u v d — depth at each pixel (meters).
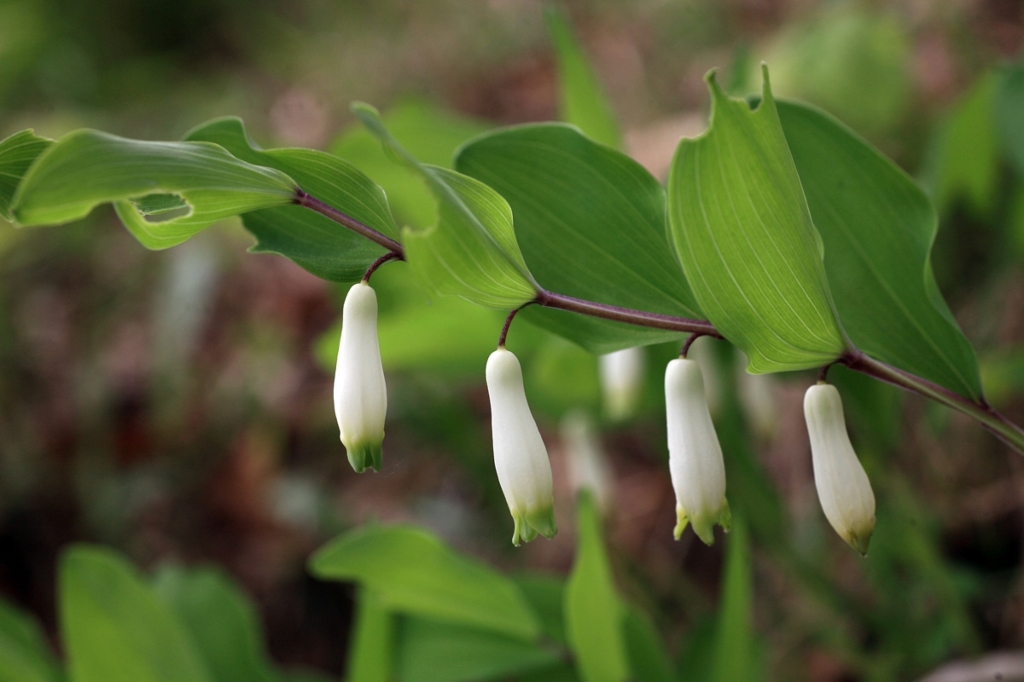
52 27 1.10
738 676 0.35
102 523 0.64
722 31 0.83
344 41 1.03
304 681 0.41
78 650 0.36
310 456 0.68
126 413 0.71
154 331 0.73
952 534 0.47
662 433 0.43
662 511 0.57
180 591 0.42
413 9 1.03
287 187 0.29
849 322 0.31
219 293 0.77
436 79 0.94
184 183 0.28
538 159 0.31
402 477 0.65
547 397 0.40
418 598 0.36
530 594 0.38
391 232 0.30
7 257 0.81
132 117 0.98
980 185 0.41
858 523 0.29
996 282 0.44
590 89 0.37
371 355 0.29
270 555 0.62
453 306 0.41
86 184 0.28
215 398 0.71
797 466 0.52
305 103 0.95
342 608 0.59
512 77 0.93
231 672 0.39
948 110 0.57
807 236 0.28
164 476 0.66
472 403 0.65
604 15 0.94
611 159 0.31
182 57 1.14
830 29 0.59
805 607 0.46
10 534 0.64
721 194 0.28
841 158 0.31
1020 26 0.61
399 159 0.28
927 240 0.31
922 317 0.31
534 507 0.29
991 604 0.44
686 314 0.30
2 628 0.39
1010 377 0.39
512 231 0.29
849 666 0.46
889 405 0.37
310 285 0.76
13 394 0.72
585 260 0.31
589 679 0.35
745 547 0.34
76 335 0.77
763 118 0.28
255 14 1.12
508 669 0.36
